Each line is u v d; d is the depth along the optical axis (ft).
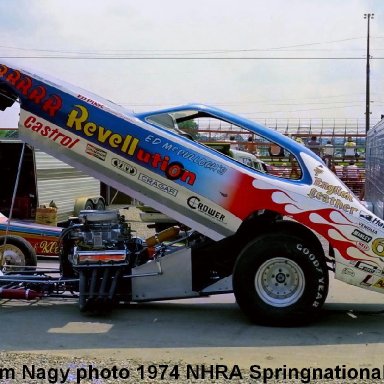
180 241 22.22
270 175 20.21
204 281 21.58
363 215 19.61
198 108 21.38
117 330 19.44
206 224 20.18
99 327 19.80
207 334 18.99
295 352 17.11
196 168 20.21
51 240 31.27
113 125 20.75
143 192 20.57
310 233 20.34
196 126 29.81
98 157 20.80
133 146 20.59
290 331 19.30
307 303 19.51
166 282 21.20
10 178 46.52
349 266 19.48
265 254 19.40
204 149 20.40
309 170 20.06
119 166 20.70
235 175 19.95
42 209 41.37
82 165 20.92
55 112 21.03
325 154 83.56
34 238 31.17
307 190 19.75
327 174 20.10
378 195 40.98
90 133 20.84
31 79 21.17
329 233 19.44
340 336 18.78
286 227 20.52
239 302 19.72
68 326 19.86
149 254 22.29
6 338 18.40
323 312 21.99
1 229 30.71
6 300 23.66
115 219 21.89
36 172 45.52
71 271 22.85
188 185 20.24
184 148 20.36
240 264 19.60
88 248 21.02
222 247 21.34
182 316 21.40
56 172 49.11
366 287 19.69
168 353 16.97
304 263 19.38
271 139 20.90
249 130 21.21
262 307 19.58
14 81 21.22
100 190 61.82
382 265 19.43
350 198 19.83
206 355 16.79
